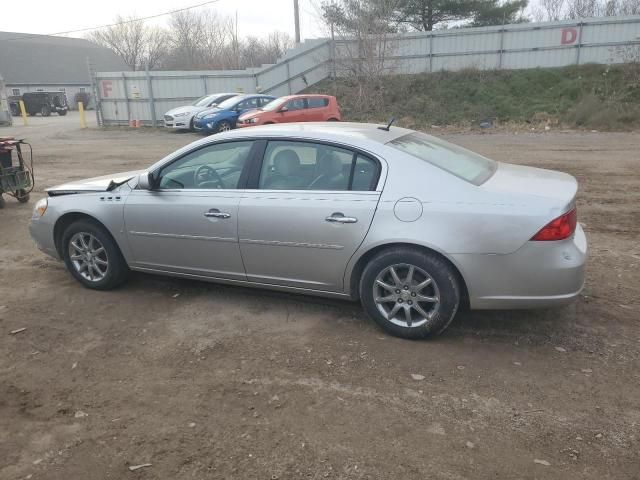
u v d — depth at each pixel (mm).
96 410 3188
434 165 3822
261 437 2898
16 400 3307
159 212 4539
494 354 3707
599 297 4598
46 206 5133
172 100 26891
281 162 4180
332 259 3973
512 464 2650
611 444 2785
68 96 63031
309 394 3289
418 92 26031
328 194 3953
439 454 2732
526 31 25734
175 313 4508
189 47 66188
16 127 29797
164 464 2707
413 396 3242
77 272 5082
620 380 3357
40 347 3975
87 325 4324
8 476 2652
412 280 3801
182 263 4605
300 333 4090
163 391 3369
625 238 6336
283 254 4137
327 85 28484
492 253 3543
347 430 2939
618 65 24172
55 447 2861
